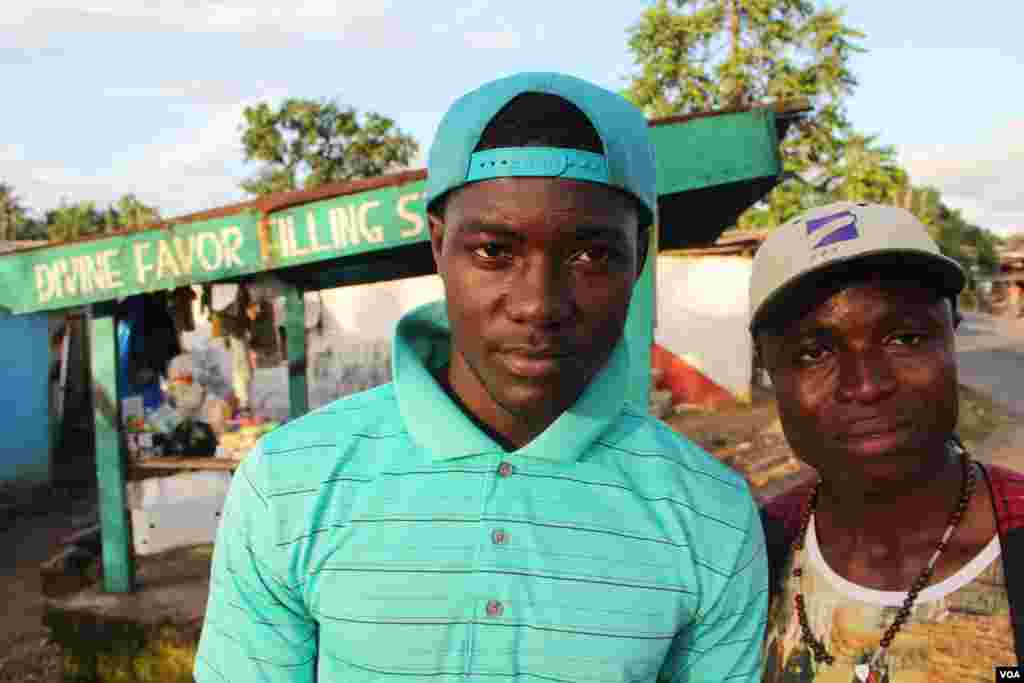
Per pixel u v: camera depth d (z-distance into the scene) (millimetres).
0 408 8641
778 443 9500
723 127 3494
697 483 1199
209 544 4898
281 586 1114
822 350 1200
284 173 24766
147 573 4684
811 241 1169
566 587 1070
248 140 24500
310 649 1149
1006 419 10789
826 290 1153
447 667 1054
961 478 1249
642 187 1042
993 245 43281
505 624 1053
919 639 1203
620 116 1040
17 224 43000
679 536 1133
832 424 1196
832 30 17922
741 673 1179
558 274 992
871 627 1250
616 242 1010
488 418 1185
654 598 1094
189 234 3986
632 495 1143
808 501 1418
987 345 21078
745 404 12352
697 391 12391
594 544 1095
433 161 1065
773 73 18359
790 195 18297
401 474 1125
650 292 3561
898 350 1151
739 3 18391
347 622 1074
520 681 1054
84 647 4176
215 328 5160
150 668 4094
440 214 1114
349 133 24906
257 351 5430
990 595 1172
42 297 4238
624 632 1068
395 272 5492
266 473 1147
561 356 1010
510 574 1066
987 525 1211
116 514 4461
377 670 1064
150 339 5246
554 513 1103
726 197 4152
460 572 1066
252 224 3877
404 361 1213
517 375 1018
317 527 1106
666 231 5133
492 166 974
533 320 979
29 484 8891
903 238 1121
